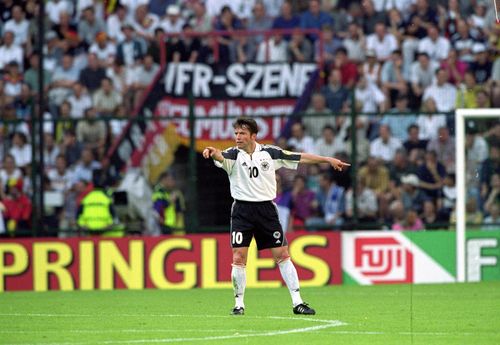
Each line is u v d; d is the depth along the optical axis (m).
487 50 82.62
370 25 85.38
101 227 68.00
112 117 67.50
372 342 32.88
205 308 49.03
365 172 68.19
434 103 79.62
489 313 44.81
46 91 84.06
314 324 39.16
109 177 68.50
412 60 82.94
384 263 67.69
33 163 67.12
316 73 77.25
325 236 67.50
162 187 68.31
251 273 66.94
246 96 77.75
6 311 48.56
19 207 68.69
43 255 67.38
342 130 67.38
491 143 67.88
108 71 83.62
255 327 37.97
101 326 39.69
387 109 80.44
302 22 84.56
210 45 80.19
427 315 43.78
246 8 87.75
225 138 68.50
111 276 67.19
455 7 85.06
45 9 87.94
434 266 67.75
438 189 68.00
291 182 68.50
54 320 43.00
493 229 68.19
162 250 67.19
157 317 43.62
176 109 78.19
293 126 67.88
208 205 67.62
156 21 88.00
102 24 87.69
